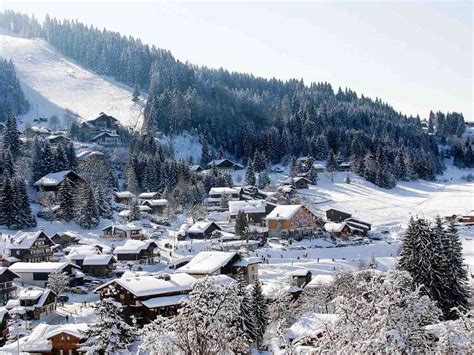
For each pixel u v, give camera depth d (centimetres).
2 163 15800
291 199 17862
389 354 2216
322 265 10750
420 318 2355
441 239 6372
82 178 16062
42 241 11288
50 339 6088
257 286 5956
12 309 7962
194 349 3338
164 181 18150
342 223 14575
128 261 11481
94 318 8044
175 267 11044
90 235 13538
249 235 13662
